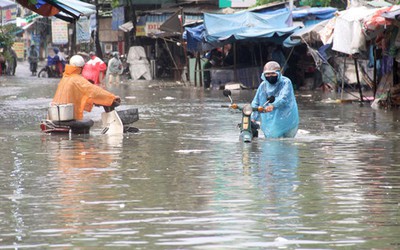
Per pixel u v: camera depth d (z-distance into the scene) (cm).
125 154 2466
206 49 6938
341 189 1827
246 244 1332
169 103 4866
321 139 2862
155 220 1512
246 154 2444
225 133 3086
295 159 2328
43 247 1324
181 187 1861
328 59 5769
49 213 1580
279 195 1755
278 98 2848
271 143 2739
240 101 5034
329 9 6838
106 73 9706
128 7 10044
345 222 1491
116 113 3119
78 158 2375
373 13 4503
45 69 9906
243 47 6856
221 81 6688
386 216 1541
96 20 10500
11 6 7394
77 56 3131
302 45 6456
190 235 1394
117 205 1653
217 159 2334
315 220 1506
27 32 14888
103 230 1438
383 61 4972
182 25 7925
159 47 9550
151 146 2673
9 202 1691
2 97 5572
